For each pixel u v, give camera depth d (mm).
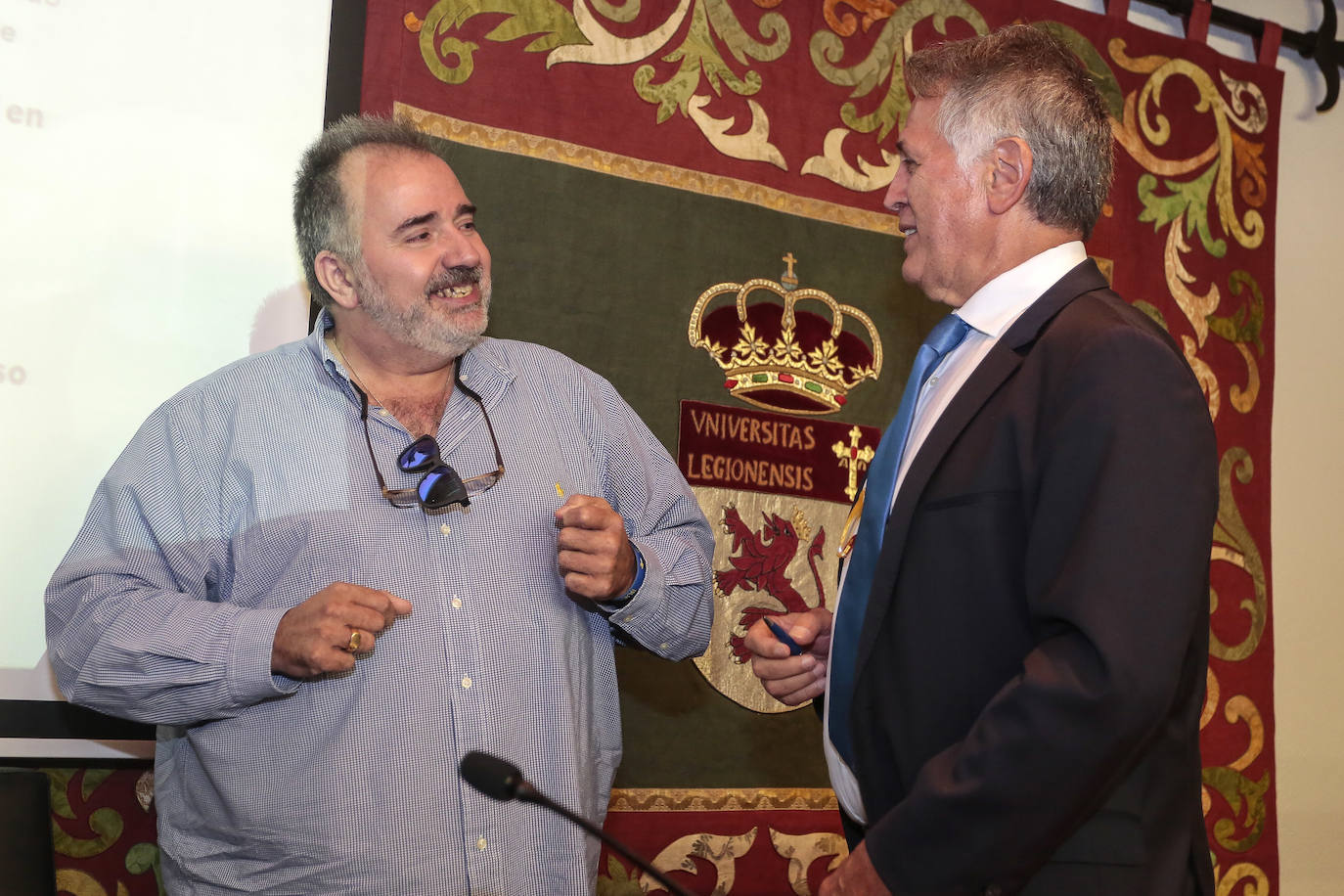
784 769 2467
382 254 1675
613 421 1898
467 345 1709
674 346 2467
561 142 2404
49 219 1980
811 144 2680
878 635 1404
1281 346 3256
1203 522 1190
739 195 2578
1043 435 1285
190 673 1495
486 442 1731
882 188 2754
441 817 1522
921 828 1194
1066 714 1131
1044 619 1221
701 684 2416
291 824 1506
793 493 2555
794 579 2531
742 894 2381
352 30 2248
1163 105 3084
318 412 1695
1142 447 1202
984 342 1473
